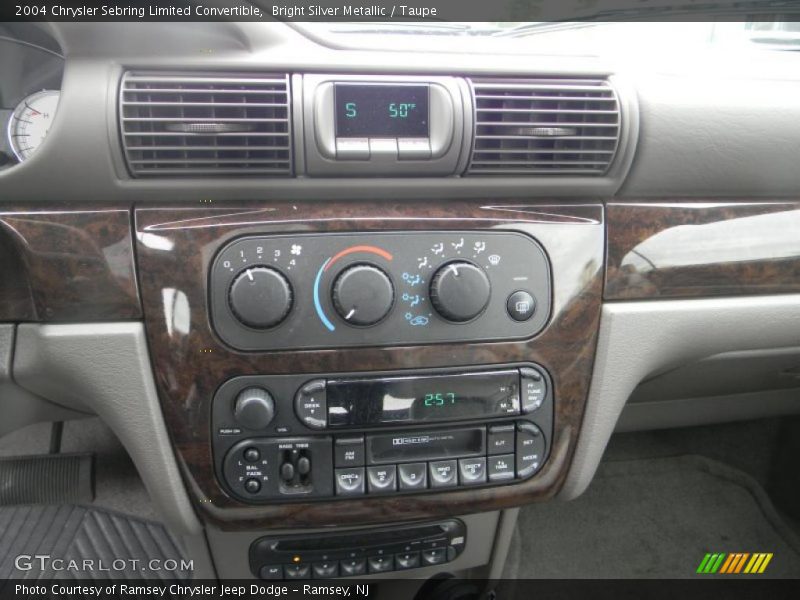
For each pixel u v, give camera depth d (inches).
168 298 32.6
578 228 35.6
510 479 37.3
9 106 35.4
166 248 32.2
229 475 34.8
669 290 37.6
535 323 35.6
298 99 30.3
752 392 58.7
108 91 29.7
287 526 36.8
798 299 39.4
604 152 33.7
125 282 32.3
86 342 32.8
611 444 77.4
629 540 65.2
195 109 30.1
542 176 34.0
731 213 37.7
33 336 34.8
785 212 38.4
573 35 41.9
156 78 29.9
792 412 62.0
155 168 30.9
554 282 35.6
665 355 39.3
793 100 34.6
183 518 36.4
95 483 62.7
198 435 34.3
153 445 34.4
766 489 71.3
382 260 33.5
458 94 31.5
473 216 34.3
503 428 36.5
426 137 31.8
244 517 36.2
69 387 35.3
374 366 34.0
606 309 36.9
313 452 34.8
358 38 33.4
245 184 31.8
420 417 34.9
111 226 32.1
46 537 60.3
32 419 43.9
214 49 30.4
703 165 35.3
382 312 32.9
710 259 37.6
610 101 33.0
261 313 32.2
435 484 36.3
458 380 34.9
